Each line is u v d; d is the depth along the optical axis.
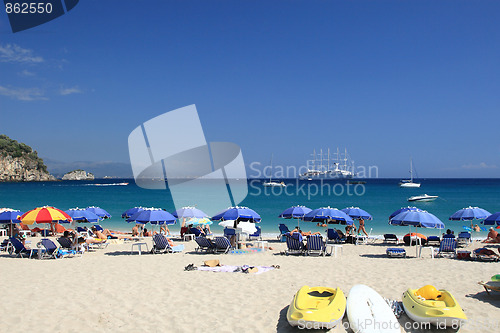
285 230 18.30
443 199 51.50
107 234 18.55
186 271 10.21
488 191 73.75
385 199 51.88
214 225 25.92
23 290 8.33
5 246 14.12
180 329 6.14
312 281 9.09
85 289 8.42
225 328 6.17
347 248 15.30
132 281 9.13
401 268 10.61
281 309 7.02
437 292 6.91
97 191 75.06
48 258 12.58
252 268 10.20
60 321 6.46
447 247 12.48
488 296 7.75
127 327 6.23
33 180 189.38
